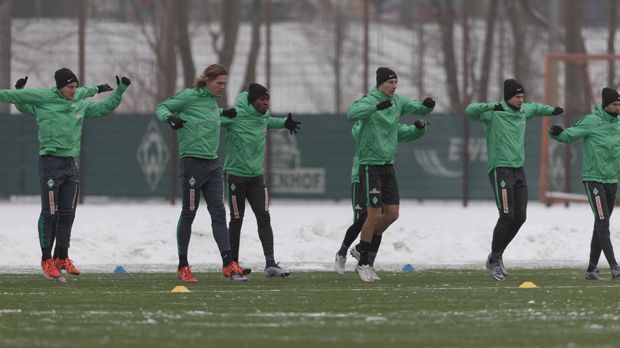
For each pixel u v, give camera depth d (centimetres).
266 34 11912
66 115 5047
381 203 5122
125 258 6631
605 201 5394
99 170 11838
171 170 11788
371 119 5075
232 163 5375
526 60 12494
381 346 2881
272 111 12269
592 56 11350
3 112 12362
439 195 11638
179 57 12231
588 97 11731
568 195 11369
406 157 11681
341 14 12462
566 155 11488
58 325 3288
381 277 5400
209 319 3447
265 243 5394
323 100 12325
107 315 3547
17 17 12275
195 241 6862
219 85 5066
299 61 12400
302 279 5250
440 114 11619
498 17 12525
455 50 12488
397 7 12600
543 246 7069
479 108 5344
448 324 3331
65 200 5122
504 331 3173
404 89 12506
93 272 5747
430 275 5559
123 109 12175
